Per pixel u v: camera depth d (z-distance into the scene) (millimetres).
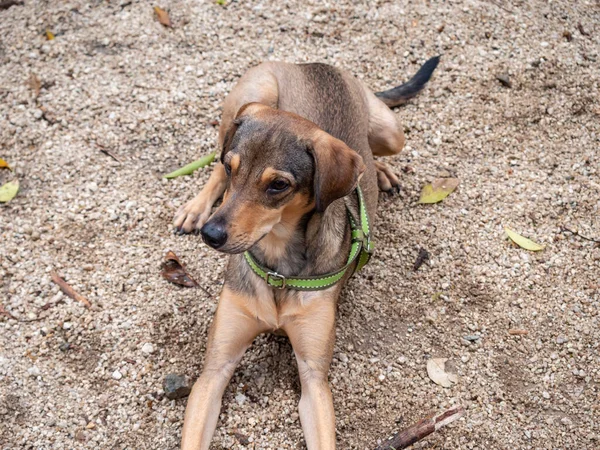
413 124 1594
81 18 1706
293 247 1159
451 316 1336
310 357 1184
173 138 1541
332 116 1333
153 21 1702
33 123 1534
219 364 1181
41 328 1270
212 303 1317
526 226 1455
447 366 1277
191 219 1401
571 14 1795
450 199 1489
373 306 1343
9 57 1636
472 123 1597
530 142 1574
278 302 1193
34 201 1432
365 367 1271
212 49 1673
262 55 1673
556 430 1209
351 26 1735
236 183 1066
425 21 1750
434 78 1660
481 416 1221
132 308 1302
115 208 1427
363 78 1665
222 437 1180
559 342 1305
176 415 1192
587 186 1507
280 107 1407
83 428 1172
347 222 1229
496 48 1714
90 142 1517
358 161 1089
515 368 1276
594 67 1692
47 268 1342
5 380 1211
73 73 1611
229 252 1058
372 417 1219
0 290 1313
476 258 1411
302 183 1073
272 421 1200
